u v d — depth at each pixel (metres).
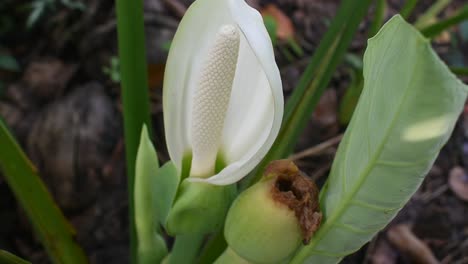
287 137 0.44
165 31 0.75
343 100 0.73
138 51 0.43
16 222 0.66
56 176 0.65
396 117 0.29
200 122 0.34
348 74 0.79
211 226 0.36
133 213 0.47
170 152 0.35
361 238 0.34
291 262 0.35
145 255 0.39
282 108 0.31
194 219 0.35
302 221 0.32
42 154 0.66
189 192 0.35
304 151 0.72
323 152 0.72
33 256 0.65
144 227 0.38
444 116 0.28
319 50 0.45
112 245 0.65
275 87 0.30
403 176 0.30
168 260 0.39
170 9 0.78
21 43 0.77
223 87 0.33
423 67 0.27
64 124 0.66
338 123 0.75
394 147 0.29
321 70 0.44
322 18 0.86
